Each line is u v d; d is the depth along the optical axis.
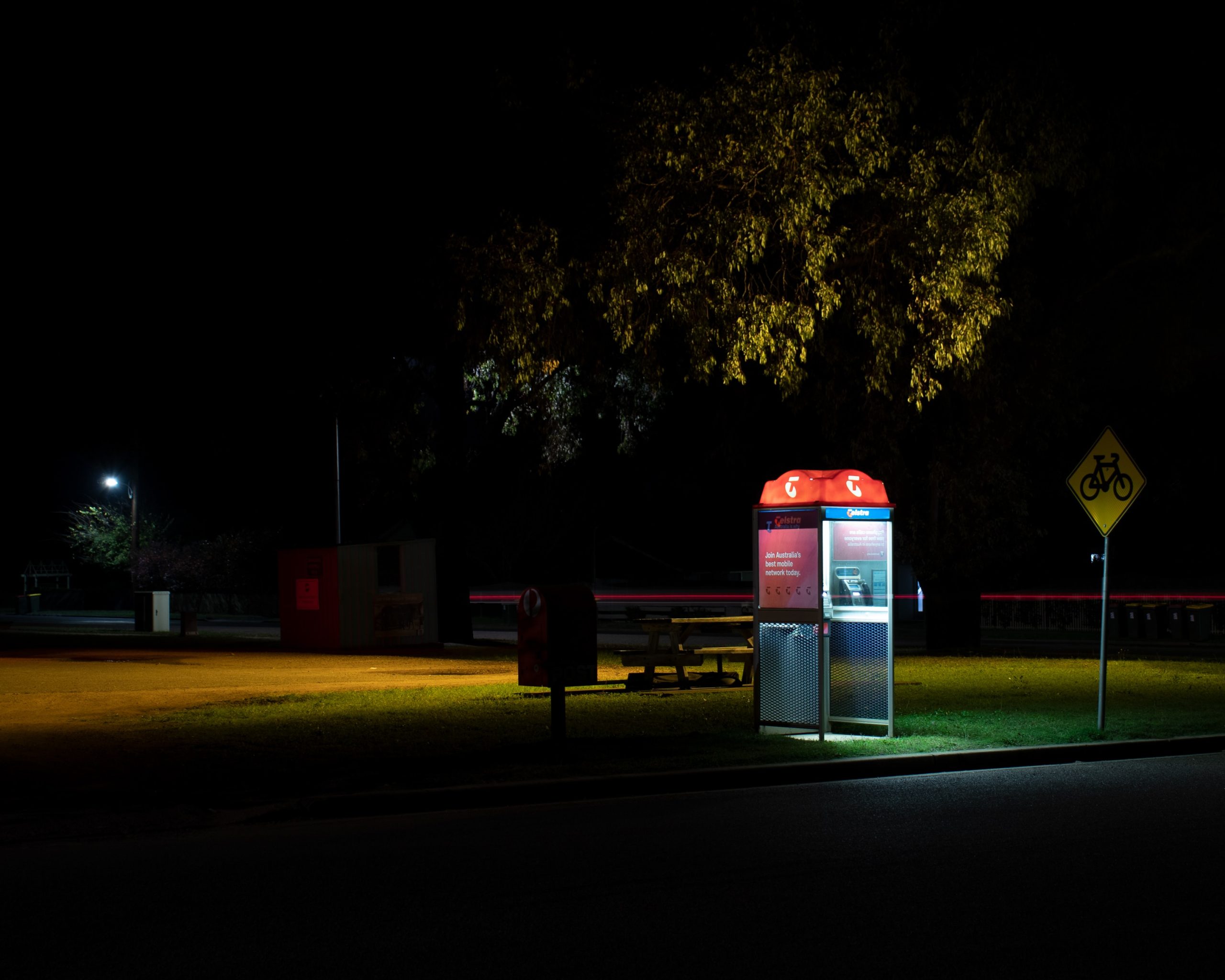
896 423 26.28
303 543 61.31
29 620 54.50
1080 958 5.88
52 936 6.34
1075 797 10.18
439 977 5.64
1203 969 5.72
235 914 6.72
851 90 20.27
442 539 33.66
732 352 19.41
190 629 37.62
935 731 13.63
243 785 10.37
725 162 18.27
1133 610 36.00
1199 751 13.10
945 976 5.63
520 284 18.95
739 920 6.52
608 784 10.55
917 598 45.47
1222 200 24.84
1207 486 50.81
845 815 9.44
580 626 12.48
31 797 9.93
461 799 10.06
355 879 7.50
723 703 16.27
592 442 38.41
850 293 22.61
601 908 6.78
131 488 62.44
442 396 31.64
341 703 16.33
